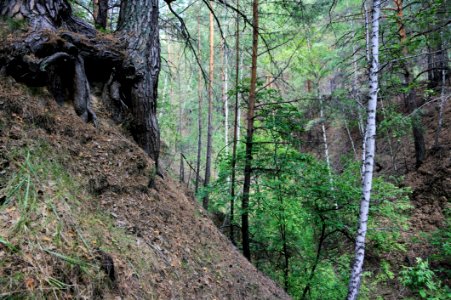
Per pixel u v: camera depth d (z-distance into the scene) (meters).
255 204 7.88
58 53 3.82
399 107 16.88
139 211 3.76
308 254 9.02
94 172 3.49
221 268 4.61
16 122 3.01
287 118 8.15
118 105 4.84
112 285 2.37
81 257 2.28
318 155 20.55
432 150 13.40
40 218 2.33
